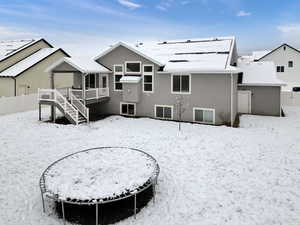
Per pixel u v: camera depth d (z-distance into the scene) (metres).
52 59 28.02
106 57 18.92
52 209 6.69
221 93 15.73
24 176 8.54
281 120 16.89
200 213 6.39
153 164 8.26
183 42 21.45
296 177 8.19
